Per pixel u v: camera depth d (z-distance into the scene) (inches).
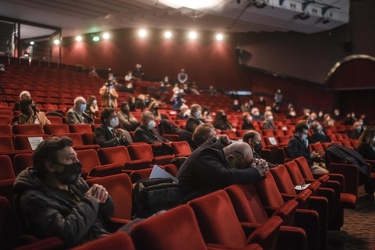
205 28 656.4
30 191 68.0
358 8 543.2
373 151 225.9
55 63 626.8
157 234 49.6
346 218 168.7
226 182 93.0
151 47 744.3
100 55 756.0
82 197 72.2
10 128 179.3
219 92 699.4
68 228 64.9
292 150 207.9
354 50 546.6
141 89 607.8
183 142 197.0
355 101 600.4
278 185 118.3
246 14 502.9
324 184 139.9
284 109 641.6
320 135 281.6
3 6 547.8
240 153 101.5
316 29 569.9
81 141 183.8
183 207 58.2
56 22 636.1
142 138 206.2
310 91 619.5
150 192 87.2
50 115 253.4
